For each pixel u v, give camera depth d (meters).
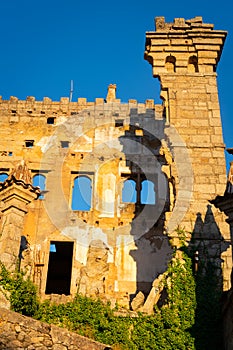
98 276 29.80
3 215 22.64
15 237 21.89
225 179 26.50
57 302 22.91
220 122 28.36
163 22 31.56
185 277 23.27
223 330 21.25
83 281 27.11
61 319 22.34
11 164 35.94
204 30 30.73
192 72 30.11
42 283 31.47
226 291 20.81
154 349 21.48
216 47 30.58
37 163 35.97
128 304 30.11
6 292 20.50
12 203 22.41
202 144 27.58
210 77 29.88
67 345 18.39
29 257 29.12
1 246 21.58
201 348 21.25
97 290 26.94
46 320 22.14
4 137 36.97
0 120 37.56
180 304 22.41
